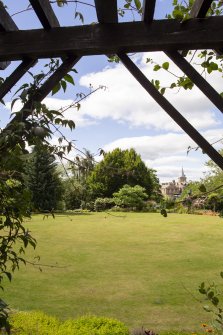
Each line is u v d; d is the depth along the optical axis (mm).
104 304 5805
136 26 1309
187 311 5414
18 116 1231
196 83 1318
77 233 14695
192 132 1279
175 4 1580
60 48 1329
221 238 13391
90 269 8375
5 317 1382
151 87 1335
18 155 1261
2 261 1518
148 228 16406
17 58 1400
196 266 8711
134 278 7559
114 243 12359
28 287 6680
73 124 1329
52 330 3688
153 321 5031
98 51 1347
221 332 1690
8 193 1365
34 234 14133
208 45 1312
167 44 1293
